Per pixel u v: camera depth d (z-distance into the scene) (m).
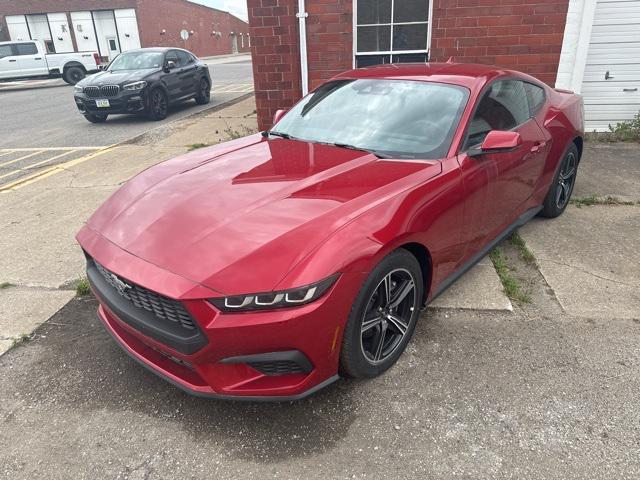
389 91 3.59
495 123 3.49
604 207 5.15
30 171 7.11
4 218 5.23
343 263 2.21
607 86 7.76
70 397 2.67
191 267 2.19
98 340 3.15
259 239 2.26
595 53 7.58
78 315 3.43
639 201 5.27
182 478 2.16
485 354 2.92
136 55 11.84
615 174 6.16
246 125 9.65
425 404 2.55
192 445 2.33
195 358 2.18
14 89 21.31
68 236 4.72
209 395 2.28
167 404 2.59
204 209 2.54
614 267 3.91
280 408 2.54
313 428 2.41
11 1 42.78
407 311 2.80
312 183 2.72
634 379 2.71
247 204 2.54
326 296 2.17
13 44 21.16
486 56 7.45
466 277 3.78
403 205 2.58
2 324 3.34
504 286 3.64
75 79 22.62
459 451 2.27
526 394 2.61
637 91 7.72
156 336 2.28
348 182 2.70
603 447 2.27
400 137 3.23
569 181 4.89
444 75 3.61
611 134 7.89
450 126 3.18
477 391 2.63
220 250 2.23
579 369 2.79
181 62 12.44
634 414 2.47
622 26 7.37
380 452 2.27
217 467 2.21
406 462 2.21
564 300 3.46
